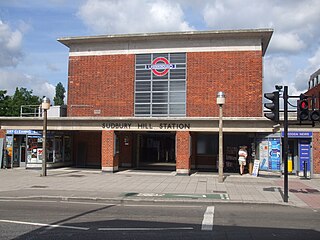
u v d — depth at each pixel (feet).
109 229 28.81
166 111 90.68
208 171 87.30
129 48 93.40
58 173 77.51
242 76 87.61
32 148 85.87
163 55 91.86
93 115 93.61
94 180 65.36
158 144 100.27
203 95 89.04
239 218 34.40
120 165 94.94
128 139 94.99
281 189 55.83
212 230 29.01
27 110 178.40
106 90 93.66
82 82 94.94
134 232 27.91
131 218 33.63
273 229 29.68
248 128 75.36
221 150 64.28
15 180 64.49
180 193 50.03
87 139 96.32
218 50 89.15
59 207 39.60
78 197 45.68
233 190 53.93
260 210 39.55
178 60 91.09
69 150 94.79
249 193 51.01
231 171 87.15
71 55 95.91
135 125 79.61
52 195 47.03
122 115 92.48
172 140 99.91
